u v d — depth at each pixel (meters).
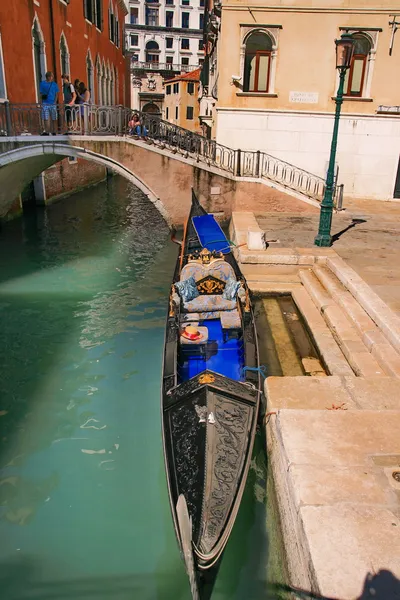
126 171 12.88
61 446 5.32
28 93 14.82
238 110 14.70
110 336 8.03
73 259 12.46
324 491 3.18
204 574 3.01
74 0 19.38
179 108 43.59
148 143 12.78
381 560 2.68
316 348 6.54
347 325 6.50
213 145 13.48
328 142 14.91
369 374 5.20
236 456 3.88
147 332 8.20
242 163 15.04
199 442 3.99
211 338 6.06
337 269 8.05
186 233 10.02
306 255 8.87
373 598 2.47
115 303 9.52
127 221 17.34
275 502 3.93
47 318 8.72
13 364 7.05
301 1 13.74
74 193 22.80
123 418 5.83
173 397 4.66
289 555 3.31
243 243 9.63
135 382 6.62
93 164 25.67
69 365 7.05
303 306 7.70
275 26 13.93
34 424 5.69
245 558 3.72
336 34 14.02
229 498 3.50
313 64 14.30
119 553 4.01
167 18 54.34
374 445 3.65
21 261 12.21
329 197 9.29
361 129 14.77
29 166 14.25
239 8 13.85
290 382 4.74
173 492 3.62
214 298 6.63
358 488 3.21
